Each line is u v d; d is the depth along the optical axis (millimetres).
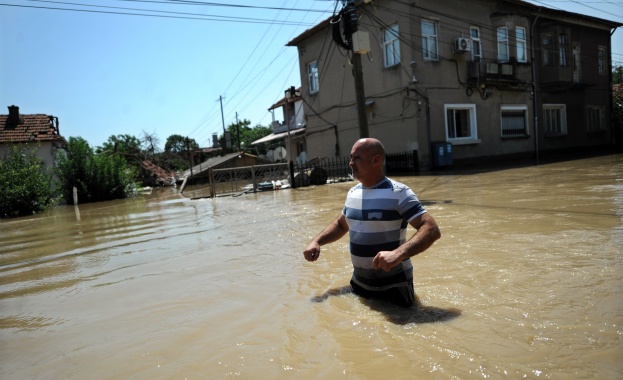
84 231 8203
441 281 3059
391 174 17125
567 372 1731
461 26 18500
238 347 2238
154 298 3275
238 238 5734
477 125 19094
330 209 8117
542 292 2670
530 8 20844
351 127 20516
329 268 3742
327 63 21516
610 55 25797
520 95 20859
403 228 2812
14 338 2670
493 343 2041
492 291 2770
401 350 2047
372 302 2775
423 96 17266
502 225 4957
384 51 18438
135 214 10984
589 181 8938
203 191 20719
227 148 46125
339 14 11391
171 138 57344
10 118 21594
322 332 2344
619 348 1895
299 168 16734
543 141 22125
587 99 24516
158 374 2014
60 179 19984
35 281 4215
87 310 3135
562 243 3852
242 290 3279
